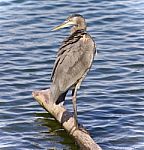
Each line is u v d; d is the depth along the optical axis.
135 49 19.33
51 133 14.08
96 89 16.48
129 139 13.77
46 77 17.30
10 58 18.70
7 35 20.58
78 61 13.34
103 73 17.55
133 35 20.50
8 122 14.65
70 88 13.52
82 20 13.78
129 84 16.77
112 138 13.84
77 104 15.59
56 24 21.44
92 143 12.87
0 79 17.17
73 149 13.35
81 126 13.74
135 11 22.69
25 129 14.34
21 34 20.66
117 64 18.16
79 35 13.54
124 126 14.38
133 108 15.33
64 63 13.34
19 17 22.17
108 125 14.45
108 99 15.87
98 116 14.93
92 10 22.78
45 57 18.73
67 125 13.77
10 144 13.58
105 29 21.00
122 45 19.69
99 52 19.08
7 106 15.49
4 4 23.61
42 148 13.45
